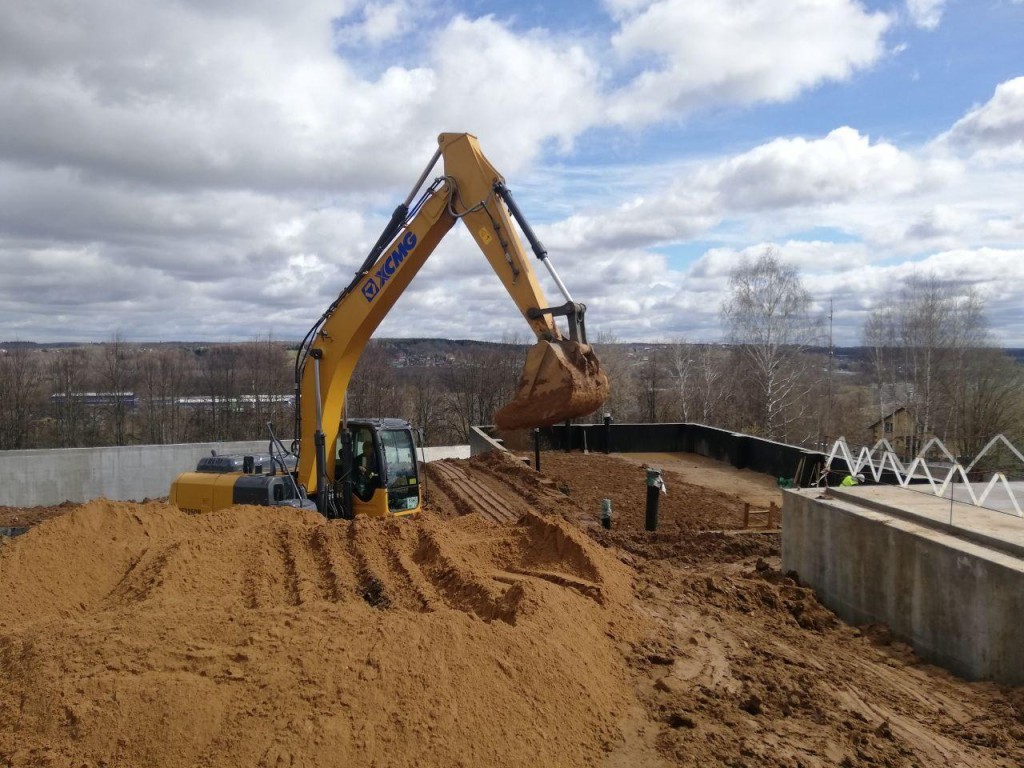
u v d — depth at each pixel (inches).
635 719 223.1
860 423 1689.2
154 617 205.5
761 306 1514.5
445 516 615.5
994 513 343.9
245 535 314.2
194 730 158.7
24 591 243.3
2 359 1649.9
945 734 234.2
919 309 1472.7
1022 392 1435.8
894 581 333.1
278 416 1716.3
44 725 157.9
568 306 368.2
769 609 352.2
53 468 889.5
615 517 617.9
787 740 218.2
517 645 220.5
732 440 964.0
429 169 422.9
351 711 171.9
